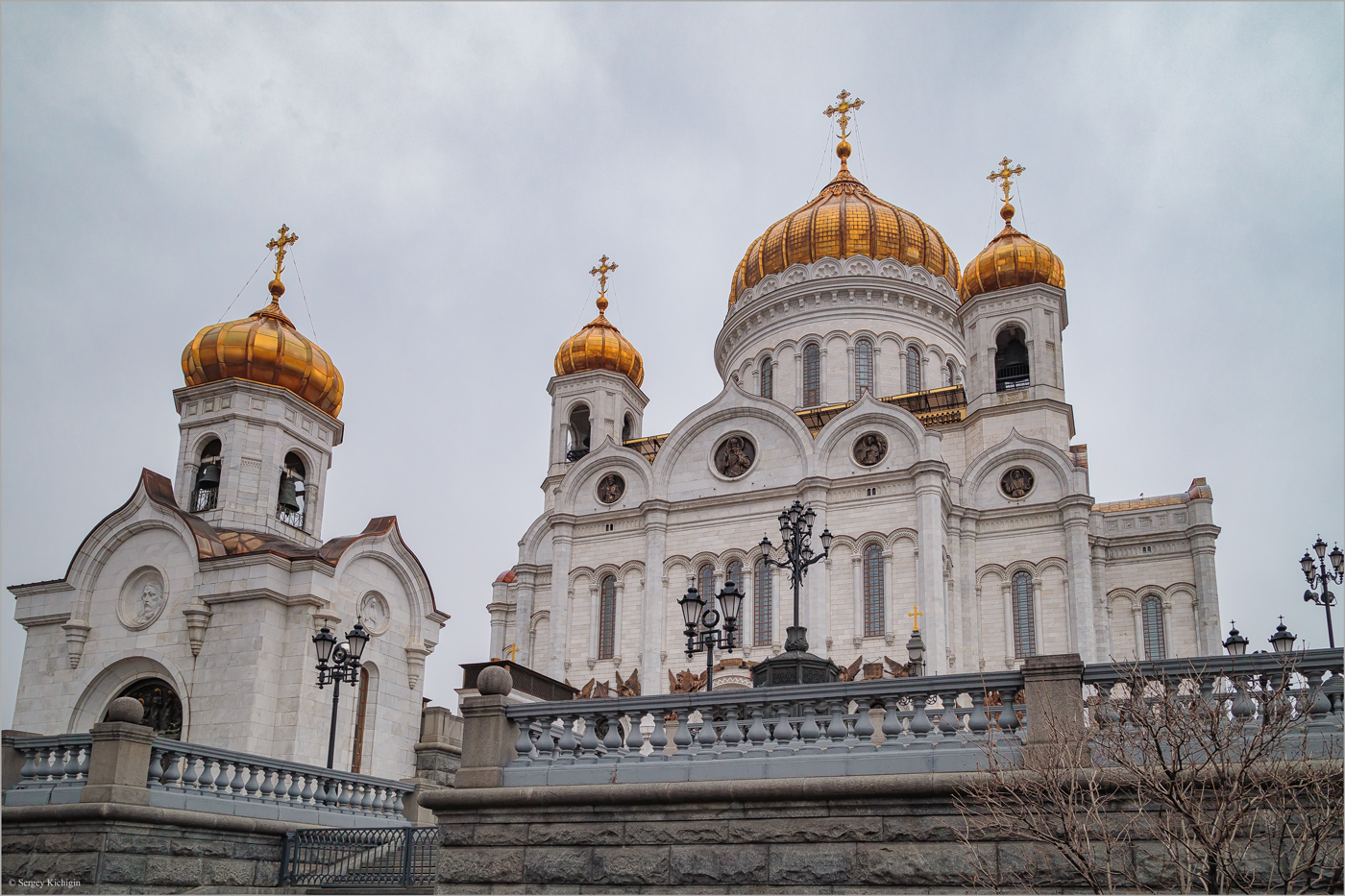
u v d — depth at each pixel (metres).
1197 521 58.72
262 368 43.91
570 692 53.09
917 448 54.03
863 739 17.05
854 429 55.72
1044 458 55.28
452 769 38.88
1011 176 65.69
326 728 35.91
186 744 23.89
